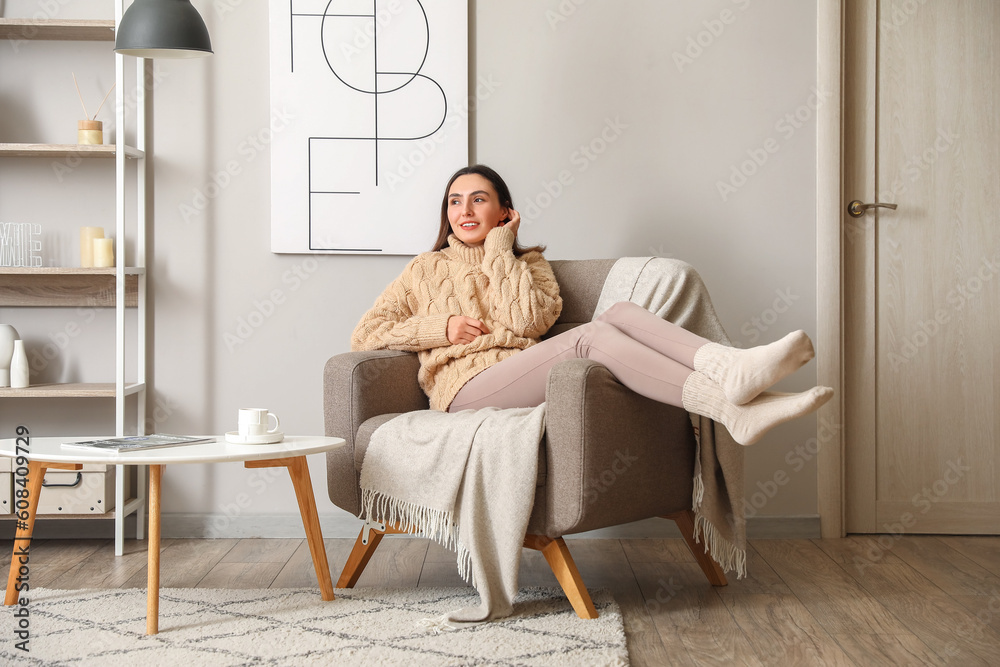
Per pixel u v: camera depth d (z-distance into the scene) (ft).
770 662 4.97
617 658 4.87
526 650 5.01
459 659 4.87
